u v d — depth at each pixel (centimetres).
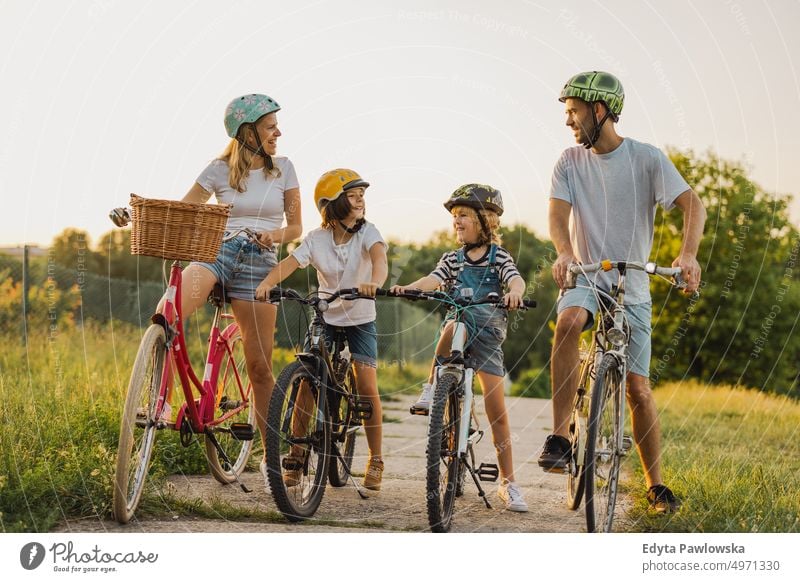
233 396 472
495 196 439
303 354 400
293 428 404
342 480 476
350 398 448
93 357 923
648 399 416
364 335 455
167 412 379
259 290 399
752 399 1076
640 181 411
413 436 704
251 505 415
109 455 414
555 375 389
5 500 365
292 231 447
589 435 348
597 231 413
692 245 389
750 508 407
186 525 371
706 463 505
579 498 394
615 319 377
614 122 411
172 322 382
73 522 365
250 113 441
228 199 452
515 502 434
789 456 577
